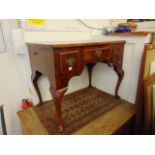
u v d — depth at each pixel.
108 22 1.56
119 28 1.29
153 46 1.03
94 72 1.60
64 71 0.83
